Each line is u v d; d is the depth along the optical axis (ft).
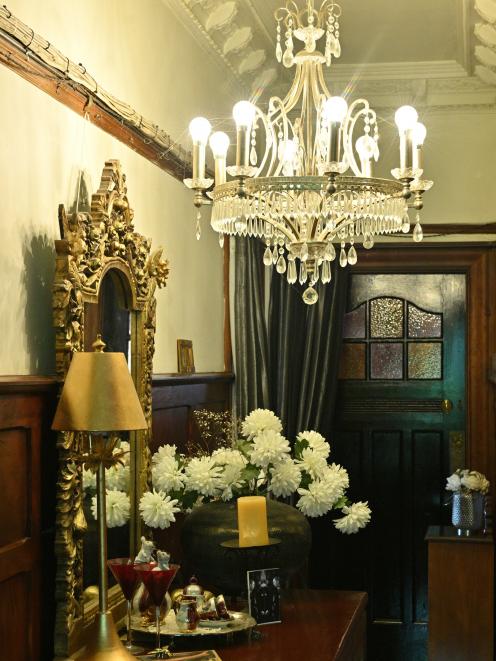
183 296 15.92
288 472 12.12
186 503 12.17
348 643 11.39
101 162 11.91
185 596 11.00
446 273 21.36
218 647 10.63
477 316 20.99
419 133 10.71
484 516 18.19
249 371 18.90
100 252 10.66
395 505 21.40
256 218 11.57
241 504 11.62
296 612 12.20
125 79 12.90
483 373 20.93
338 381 21.68
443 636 17.69
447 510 21.27
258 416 12.55
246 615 11.28
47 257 10.21
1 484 9.03
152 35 14.08
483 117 20.72
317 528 21.36
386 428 21.52
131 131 12.92
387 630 21.22
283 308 19.93
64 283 9.76
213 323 18.06
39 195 10.03
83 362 9.54
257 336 18.93
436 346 21.48
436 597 17.72
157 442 14.44
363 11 17.13
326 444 12.97
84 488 10.57
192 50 16.20
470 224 20.75
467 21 16.94
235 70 18.42
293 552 11.87
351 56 19.58
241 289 18.98
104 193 10.81
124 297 11.89
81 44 11.32
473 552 17.67
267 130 11.39
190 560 11.93
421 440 21.44
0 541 9.00
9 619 9.16
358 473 21.52
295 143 11.44
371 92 20.71
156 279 12.77
